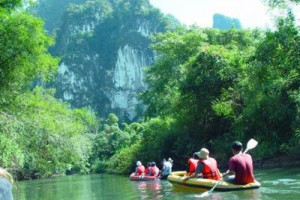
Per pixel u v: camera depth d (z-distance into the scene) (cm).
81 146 1666
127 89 12950
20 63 1171
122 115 12744
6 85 1210
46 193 1695
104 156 6128
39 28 1194
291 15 1664
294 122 1612
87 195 1355
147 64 13062
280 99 1711
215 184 921
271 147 1750
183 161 2436
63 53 13388
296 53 1678
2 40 1116
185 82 2272
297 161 1638
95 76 13200
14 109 1302
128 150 3334
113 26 13812
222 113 2052
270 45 1720
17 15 1164
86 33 13738
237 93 2047
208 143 2236
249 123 1902
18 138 1278
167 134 2558
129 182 1805
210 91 2177
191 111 2303
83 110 1527
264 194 782
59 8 17050
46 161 1446
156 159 2650
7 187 227
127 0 14625
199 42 3425
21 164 1148
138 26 13400
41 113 1359
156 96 3612
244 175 888
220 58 2167
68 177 3950
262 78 1748
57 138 1420
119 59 13088
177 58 3475
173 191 1035
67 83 12825
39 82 10319
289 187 862
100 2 14362
